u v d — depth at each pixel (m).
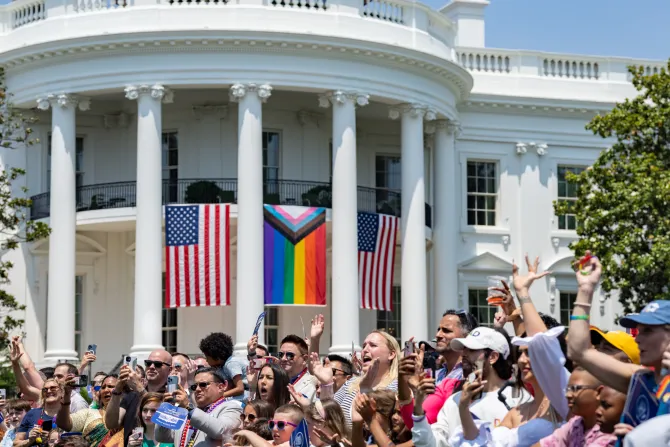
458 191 72.25
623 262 57.81
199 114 66.25
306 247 62.31
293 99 66.81
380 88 63.78
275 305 62.66
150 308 60.50
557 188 74.19
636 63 76.19
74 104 62.88
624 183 57.94
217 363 27.38
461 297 71.69
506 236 72.94
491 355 18.05
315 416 19.92
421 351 21.20
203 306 61.47
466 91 70.25
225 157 66.31
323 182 66.44
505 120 73.50
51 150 63.59
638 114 59.41
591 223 58.41
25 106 64.44
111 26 61.66
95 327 67.06
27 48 62.47
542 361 15.80
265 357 25.62
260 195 61.28
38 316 66.44
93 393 34.09
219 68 61.09
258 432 20.39
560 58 74.94
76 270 66.75
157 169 61.09
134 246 67.12
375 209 69.19
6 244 57.00
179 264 60.59
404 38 65.00
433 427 17.73
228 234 60.72
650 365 13.98
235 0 62.00
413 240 65.00
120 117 67.12
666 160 59.47
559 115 74.38
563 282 73.62
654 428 11.72
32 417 26.83
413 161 65.25
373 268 63.56
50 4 63.75
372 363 20.34
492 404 17.81
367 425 18.72
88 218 63.75
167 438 23.19
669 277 56.59
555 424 16.23
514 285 16.92
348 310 62.09
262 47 61.28
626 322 14.22
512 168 73.62
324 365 24.20
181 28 60.31
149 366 25.48
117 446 24.72
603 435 14.09
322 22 62.66
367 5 64.75
